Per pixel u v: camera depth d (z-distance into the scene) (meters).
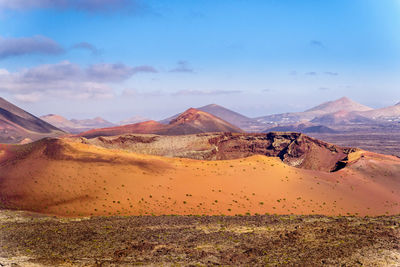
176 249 28.94
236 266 25.03
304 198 63.91
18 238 32.31
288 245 29.72
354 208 64.12
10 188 54.91
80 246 29.95
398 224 35.38
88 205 51.88
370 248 27.22
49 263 25.23
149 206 53.16
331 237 31.17
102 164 64.81
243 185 64.38
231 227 36.50
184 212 52.34
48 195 53.62
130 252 28.22
